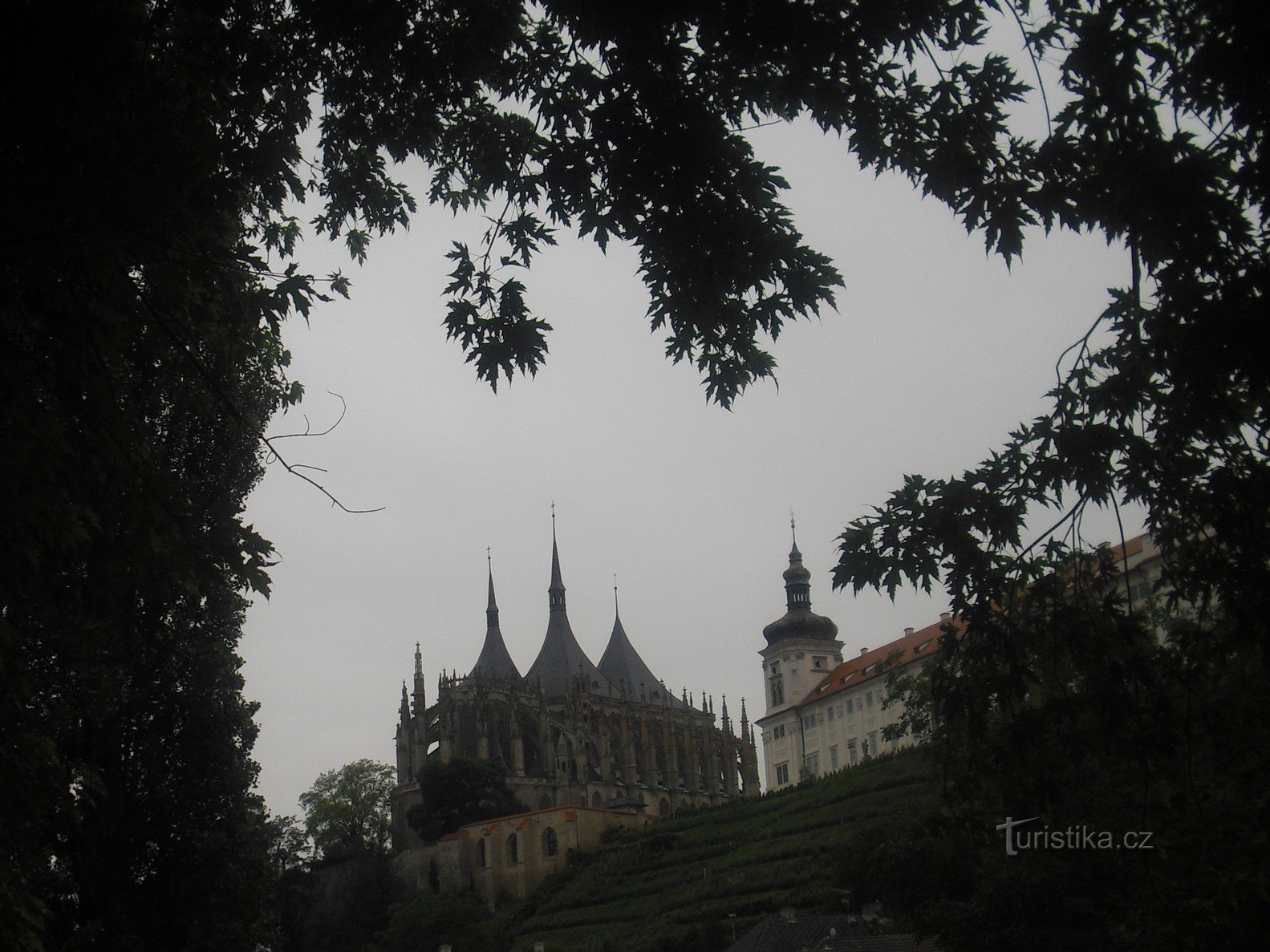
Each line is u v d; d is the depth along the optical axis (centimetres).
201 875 4822
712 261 2311
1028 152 2164
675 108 2200
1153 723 1952
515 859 16612
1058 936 3161
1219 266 1859
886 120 2252
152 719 4775
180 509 1970
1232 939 1947
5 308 1805
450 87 2423
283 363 2884
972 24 2136
